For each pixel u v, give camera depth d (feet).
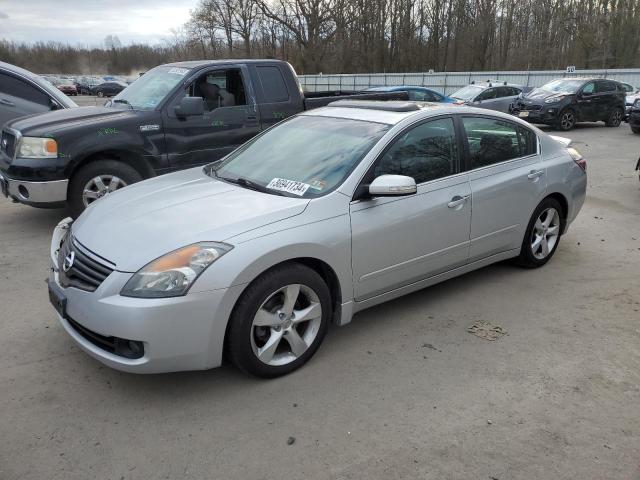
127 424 9.25
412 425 9.29
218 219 10.12
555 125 57.00
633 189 28.30
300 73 167.12
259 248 9.71
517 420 9.46
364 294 11.85
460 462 8.43
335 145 12.47
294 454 8.56
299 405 9.82
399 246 12.09
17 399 9.89
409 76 119.44
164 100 20.66
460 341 12.22
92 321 9.29
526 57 163.12
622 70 88.53
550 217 16.53
